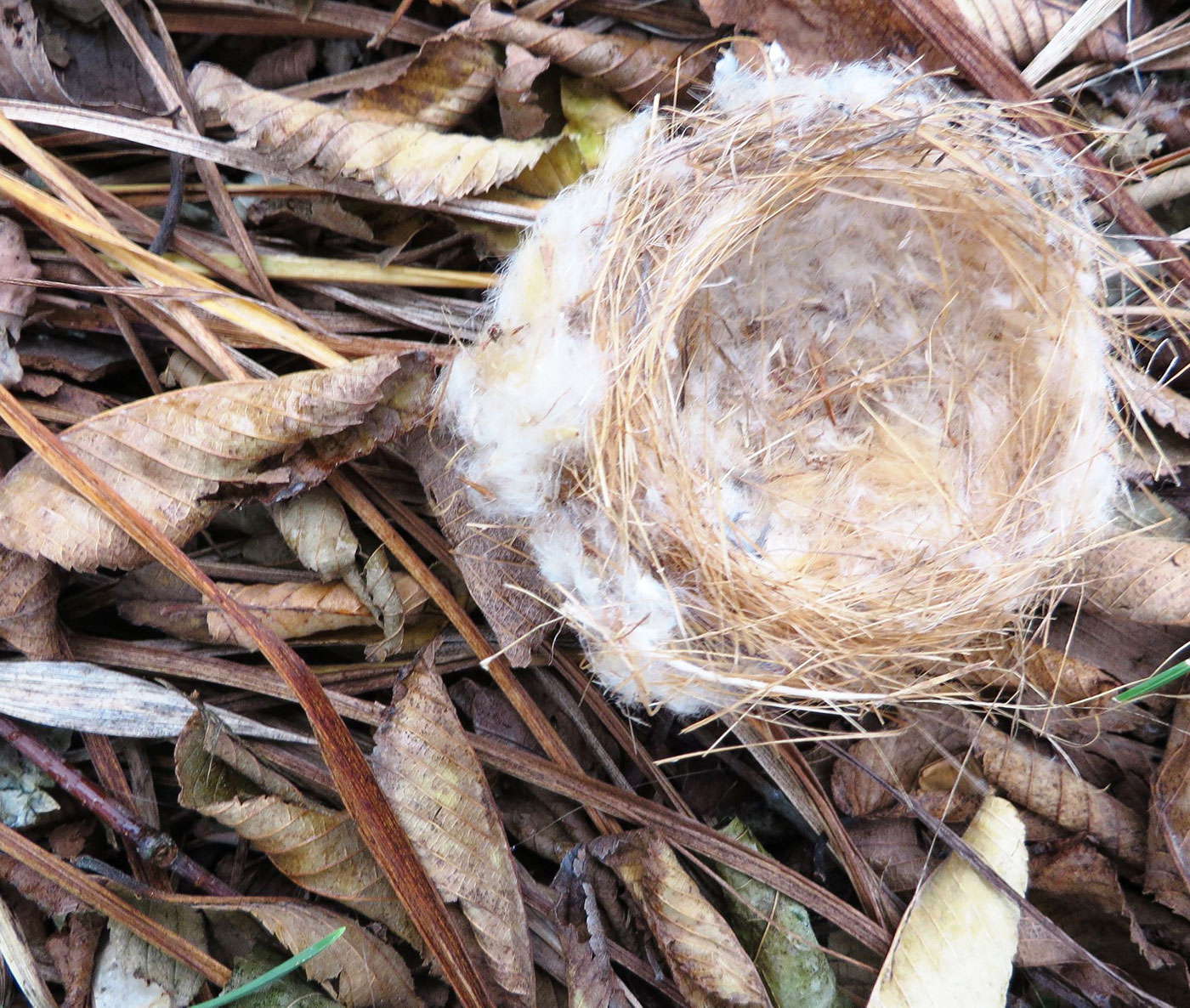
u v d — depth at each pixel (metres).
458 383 0.33
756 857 0.34
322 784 0.33
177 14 0.34
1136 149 0.34
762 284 0.35
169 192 0.34
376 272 0.34
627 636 0.33
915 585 0.33
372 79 0.34
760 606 0.33
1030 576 0.33
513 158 0.34
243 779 0.33
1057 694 0.34
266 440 0.32
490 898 0.33
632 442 0.33
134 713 0.33
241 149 0.33
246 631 0.32
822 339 0.36
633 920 0.34
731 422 0.35
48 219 0.33
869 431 0.36
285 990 0.32
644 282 0.33
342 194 0.34
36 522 0.32
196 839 0.34
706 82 0.34
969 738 0.34
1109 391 0.34
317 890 0.32
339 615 0.33
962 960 0.33
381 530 0.33
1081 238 0.33
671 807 0.34
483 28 0.33
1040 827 0.34
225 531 0.34
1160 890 0.33
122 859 0.33
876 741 0.34
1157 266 0.34
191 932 0.33
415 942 0.33
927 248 0.35
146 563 0.33
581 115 0.34
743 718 0.34
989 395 0.35
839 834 0.34
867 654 0.33
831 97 0.33
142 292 0.33
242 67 0.35
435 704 0.33
